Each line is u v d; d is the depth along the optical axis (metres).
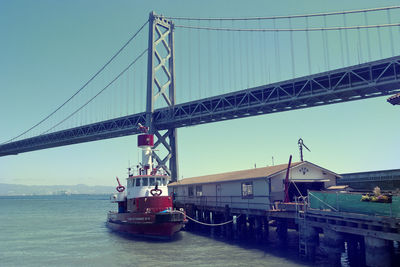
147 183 33.62
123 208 38.00
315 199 22.38
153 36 62.12
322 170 31.11
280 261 21.78
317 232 22.50
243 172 37.88
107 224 46.12
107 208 111.69
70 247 30.12
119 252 26.81
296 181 29.44
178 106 59.03
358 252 22.08
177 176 59.47
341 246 19.88
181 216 31.64
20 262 24.56
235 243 29.20
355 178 38.62
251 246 27.42
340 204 19.78
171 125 60.19
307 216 23.06
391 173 34.12
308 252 22.17
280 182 29.33
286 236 28.67
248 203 31.09
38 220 60.81
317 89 45.47
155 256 24.77
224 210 34.38
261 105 49.91
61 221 58.25
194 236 33.81
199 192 41.75
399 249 22.06
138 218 32.34
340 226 19.31
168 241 31.00
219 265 21.45
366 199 17.91
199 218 39.88
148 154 38.81
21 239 35.75
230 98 54.19
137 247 28.61
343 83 43.00
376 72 40.72
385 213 16.67
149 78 60.09
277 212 26.39
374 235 16.62
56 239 35.31
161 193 33.41
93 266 22.67
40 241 34.16
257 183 30.34
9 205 142.62
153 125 59.09
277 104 49.09
